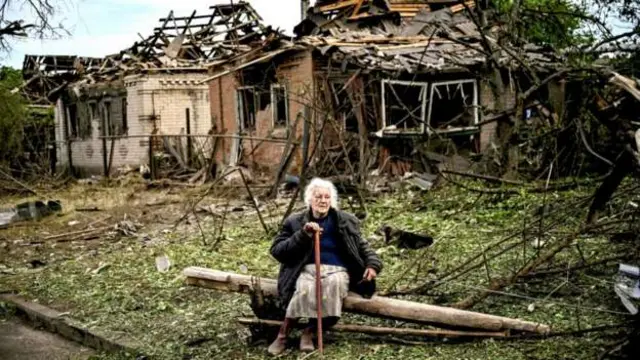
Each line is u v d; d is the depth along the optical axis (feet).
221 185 59.26
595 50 34.17
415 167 54.90
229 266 28.96
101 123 85.76
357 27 73.67
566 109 33.63
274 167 61.93
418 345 17.67
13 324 24.93
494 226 33.09
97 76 85.35
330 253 17.79
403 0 76.18
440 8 74.79
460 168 50.39
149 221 44.80
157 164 75.00
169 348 19.42
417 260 25.52
